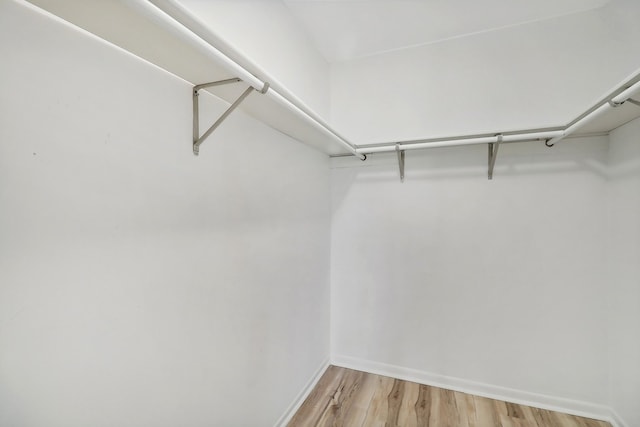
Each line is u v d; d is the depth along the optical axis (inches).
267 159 54.3
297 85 66.7
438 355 75.2
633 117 52.0
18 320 22.2
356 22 66.7
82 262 26.1
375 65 80.4
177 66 32.8
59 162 24.4
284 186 60.4
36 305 23.2
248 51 49.4
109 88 28.1
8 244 21.6
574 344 64.5
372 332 81.8
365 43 75.2
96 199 27.1
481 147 70.6
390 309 79.8
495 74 69.2
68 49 24.9
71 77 25.1
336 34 71.3
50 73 23.8
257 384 51.9
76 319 25.7
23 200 22.3
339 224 84.8
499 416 63.6
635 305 53.9
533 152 66.7
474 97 71.1
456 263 73.3
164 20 22.6
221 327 43.3
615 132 59.4
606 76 60.5
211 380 41.5
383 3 60.5
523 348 68.1
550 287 66.1
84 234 26.2
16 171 21.9
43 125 23.4
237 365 46.8
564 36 63.8
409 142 66.2
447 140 63.1
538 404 66.8
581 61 62.6
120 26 25.1
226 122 43.9
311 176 72.8
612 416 60.9
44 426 23.8
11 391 22.0
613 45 59.4
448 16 64.4
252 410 50.6
